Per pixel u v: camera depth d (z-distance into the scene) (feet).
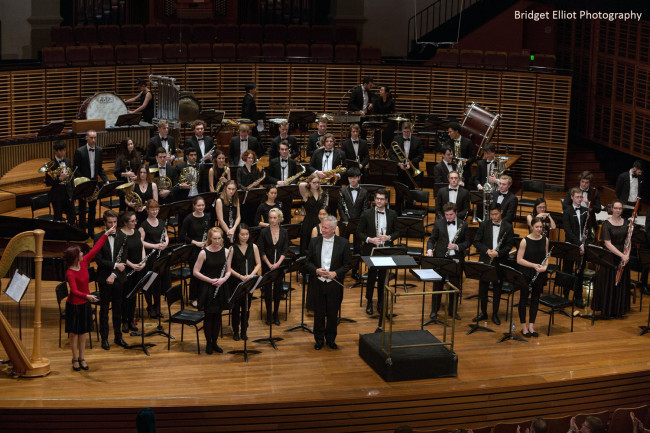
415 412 28.45
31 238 28.76
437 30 65.92
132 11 64.64
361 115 52.42
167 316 34.94
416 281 39.96
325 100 59.62
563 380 29.81
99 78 54.85
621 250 36.14
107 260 30.96
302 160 53.52
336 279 31.45
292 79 59.26
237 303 31.83
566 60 62.44
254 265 32.27
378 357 29.76
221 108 59.00
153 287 33.91
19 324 32.09
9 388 27.89
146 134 48.65
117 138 47.70
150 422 20.76
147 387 28.22
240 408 27.20
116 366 29.86
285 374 29.60
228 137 53.42
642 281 38.17
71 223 39.52
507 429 27.94
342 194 38.01
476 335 33.83
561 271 37.14
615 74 57.11
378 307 34.96
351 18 68.49
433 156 56.95
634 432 28.96
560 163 55.93
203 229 34.96
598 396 30.42
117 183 38.73
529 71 55.62
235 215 37.32
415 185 45.85
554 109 55.36
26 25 62.64
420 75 58.54
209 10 64.69
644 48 54.03
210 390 28.12
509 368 30.71
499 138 57.36
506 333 33.96
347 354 31.60
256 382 28.86
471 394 28.86
